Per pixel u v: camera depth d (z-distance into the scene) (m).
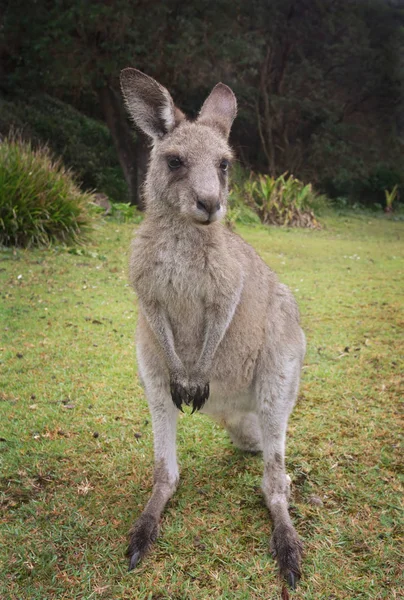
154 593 2.59
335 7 19.59
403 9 20.11
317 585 2.63
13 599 2.54
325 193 21.23
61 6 12.51
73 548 2.85
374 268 9.38
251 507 3.18
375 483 3.34
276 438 3.08
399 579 2.66
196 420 4.10
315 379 4.75
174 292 2.88
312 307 6.86
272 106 20.00
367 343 5.60
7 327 5.70
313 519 3.06
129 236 10.27
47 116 17.03
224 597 2.56
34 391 4.42
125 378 4.71
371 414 4.14
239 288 2.94
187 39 12.94
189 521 3.04
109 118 14.40
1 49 14.59
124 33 12.68
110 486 3.33
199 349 3.07
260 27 18.08
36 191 9.09
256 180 16.78
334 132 20.72
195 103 17.64
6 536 2.90
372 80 20.66
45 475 3.41
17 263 8.00
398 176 21.72
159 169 2.98
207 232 2.86
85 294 6.91
